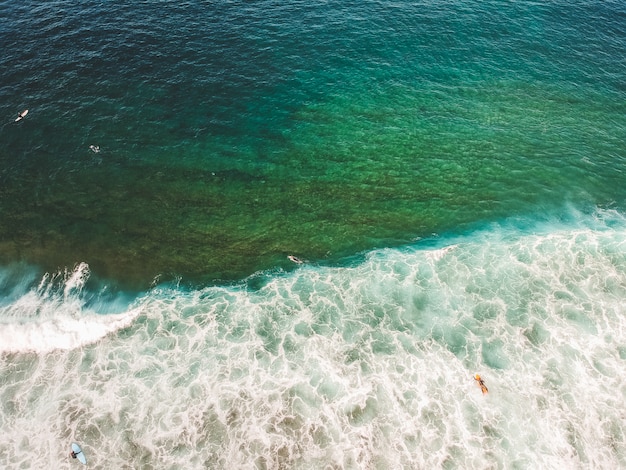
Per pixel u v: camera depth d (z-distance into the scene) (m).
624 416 24.92
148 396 25.98
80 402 25.73
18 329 29.17
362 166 41.62
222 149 42.38
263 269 33.53
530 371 27.08
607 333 28.78
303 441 24.25
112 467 23.36
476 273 32.78
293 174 40.66
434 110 47.78
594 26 60.56
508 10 62.59
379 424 24.89
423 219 37.22
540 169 41.44
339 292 31.80
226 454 23.80
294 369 27.30
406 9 61.44
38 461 23.42
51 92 45.91
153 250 34.44
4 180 38.19
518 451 23.80
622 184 40.03
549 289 31.48
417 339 28.88
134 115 44.56
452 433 24.52
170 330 29.39
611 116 47.62
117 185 38.62
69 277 32.44
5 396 25.94
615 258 33.34
